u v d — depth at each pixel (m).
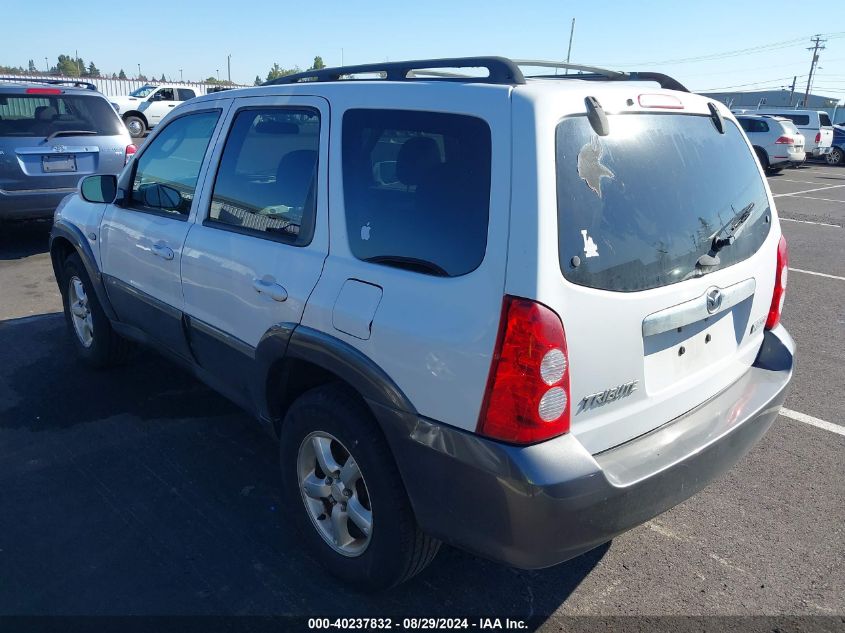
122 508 3.40
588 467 2.20
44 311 6.34
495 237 2.21
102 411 4.40
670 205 2.54
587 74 3.32
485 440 2.21
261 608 2.78
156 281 3.86
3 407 4.43
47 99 8.08
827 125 26.84
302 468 2.95
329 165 2.81
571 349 2.18
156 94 25.84
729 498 3.60
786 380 3.03
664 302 2.45
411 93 2.59
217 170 3.45
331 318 2.64
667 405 2.57
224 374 3.49
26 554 3.05
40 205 7.98
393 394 2.42
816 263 9.18
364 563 2.75
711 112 2.90
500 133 2.26
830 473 3.86
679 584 2.97
